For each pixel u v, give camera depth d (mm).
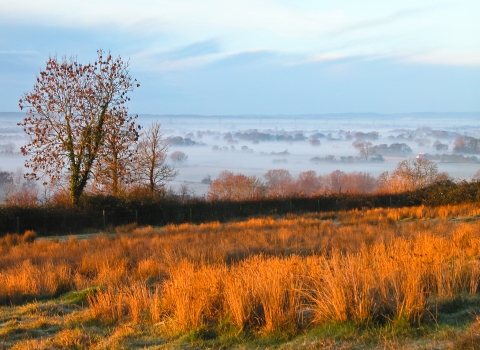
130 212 30000
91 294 8867
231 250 13164
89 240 20141
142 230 24438
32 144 30203
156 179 36000
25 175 30453
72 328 6805
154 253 13367
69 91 30547
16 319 7414
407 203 35094
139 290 7797
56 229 27469
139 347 5680
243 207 33719
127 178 32812
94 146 30625
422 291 5809
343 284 5891
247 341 5469
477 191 31453
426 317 5531
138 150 35125
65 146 30297
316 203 35031
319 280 6738
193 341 5621
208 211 32562
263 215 32188
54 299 9188
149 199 31438
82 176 30703
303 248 13516
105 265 11742
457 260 7992
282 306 5984
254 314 6043
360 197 35688
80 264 12578
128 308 7410
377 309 5613
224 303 6387
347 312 5613
